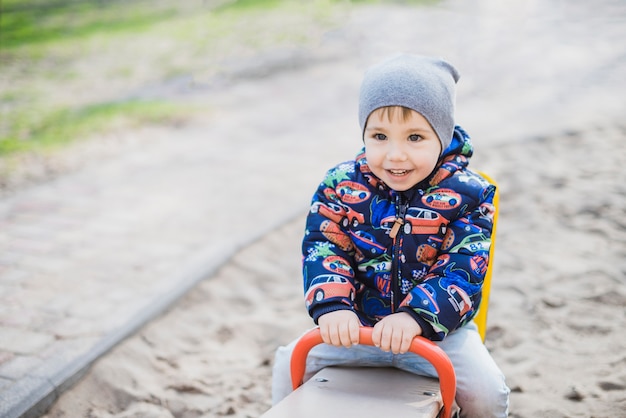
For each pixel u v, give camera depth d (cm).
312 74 875
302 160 530
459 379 168
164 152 564
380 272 172
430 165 163
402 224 169
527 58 869
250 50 1024
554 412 219
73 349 266
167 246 372
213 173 504
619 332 264
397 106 159
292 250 365
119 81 842
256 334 287
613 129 528
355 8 1375
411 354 168
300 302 312
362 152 182
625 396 225
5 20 1216
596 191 404
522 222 371
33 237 388
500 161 465
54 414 236
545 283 306
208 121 664
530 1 1345
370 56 959
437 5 1373
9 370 252
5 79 840
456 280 163
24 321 290
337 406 148
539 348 259
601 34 1001
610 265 318
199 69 904
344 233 177
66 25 1202
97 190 470
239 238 373
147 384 253
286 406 148
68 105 720
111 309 300
